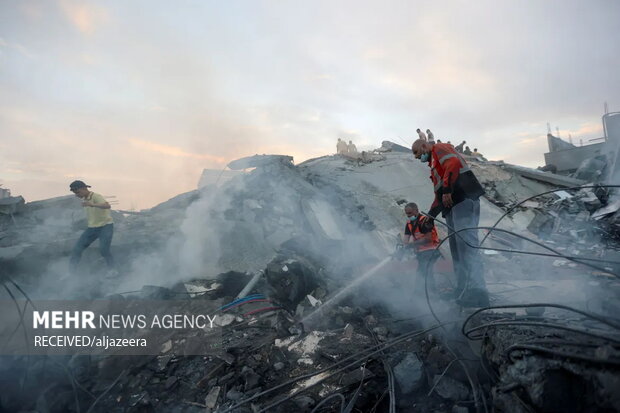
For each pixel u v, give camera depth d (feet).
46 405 8.72
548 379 5.67
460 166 11.05
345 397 8.14
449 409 7.63
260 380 9.26
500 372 6.64
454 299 11.55
